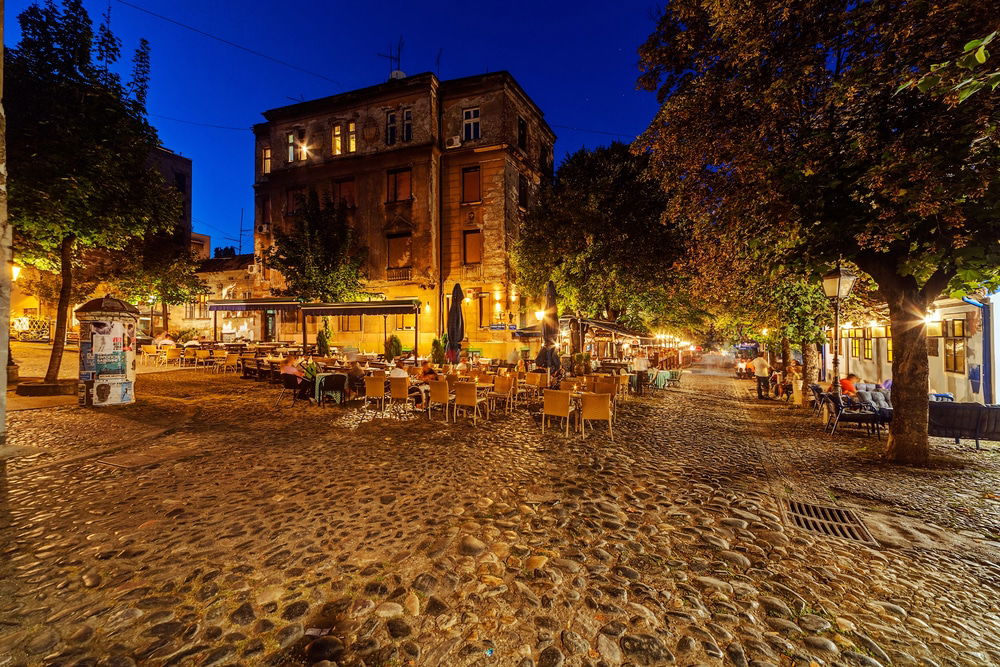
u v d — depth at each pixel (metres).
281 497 4.52
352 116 24.28
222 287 28.59
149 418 8.28
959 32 3.62
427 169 22.67
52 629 2.42
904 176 4.08
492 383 10.09
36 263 11.16
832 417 8.59
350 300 21.42
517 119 23.86
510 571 3.19
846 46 4.94
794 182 5.10
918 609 2.81
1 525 3.72
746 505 4.57
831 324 10.58
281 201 25.88
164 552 3.32
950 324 9.88
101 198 9.55
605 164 18.62
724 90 5.46
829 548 3.64
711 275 8.03
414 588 2.93
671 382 18.45
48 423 7.64
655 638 2.49
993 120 3.62
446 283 23.33
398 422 8.70
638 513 4.34
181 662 2.21
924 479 5.50
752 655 2.38
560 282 18.81
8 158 8.33
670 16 6.24
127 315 9.58
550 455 6.50
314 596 2.81
